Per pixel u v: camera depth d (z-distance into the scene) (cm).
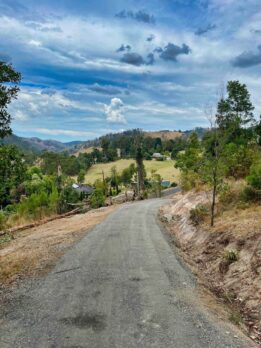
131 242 1568
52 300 857
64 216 3203
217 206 1806
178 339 654
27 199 3416
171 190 8025
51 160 13050
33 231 2216
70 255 1327
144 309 795
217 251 1255
